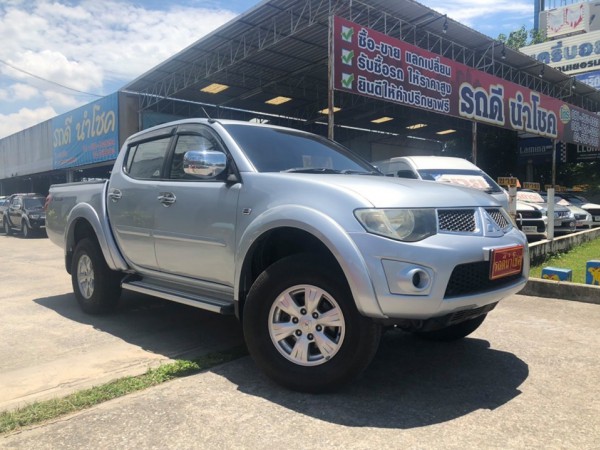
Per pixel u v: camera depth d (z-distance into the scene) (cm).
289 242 377
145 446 264
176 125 468
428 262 297
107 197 517
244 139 413
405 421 292
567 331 477
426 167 939
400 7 1523
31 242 1698
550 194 951
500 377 362
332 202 321
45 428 283
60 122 2627
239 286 363
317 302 324
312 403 316
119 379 351
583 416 299
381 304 298
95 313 549
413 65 1449
